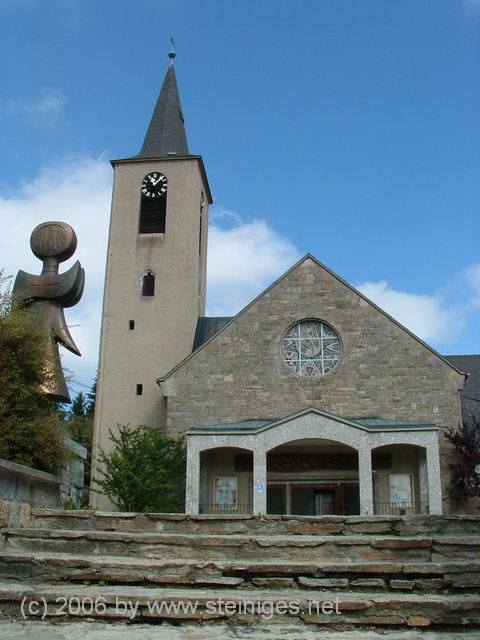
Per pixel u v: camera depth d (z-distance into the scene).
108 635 7.41
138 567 9.24
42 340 15.48
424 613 8.09
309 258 35.19
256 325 34.34
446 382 32.34
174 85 50.50
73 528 11.28
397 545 9.77
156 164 44.59
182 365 34.06
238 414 33.19
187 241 42.53
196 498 29.00
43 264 18.88
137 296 41.41
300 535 10.73
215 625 7.94
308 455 31.92
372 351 33.25
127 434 32.53
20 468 12.06
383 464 31.25
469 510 29.92
